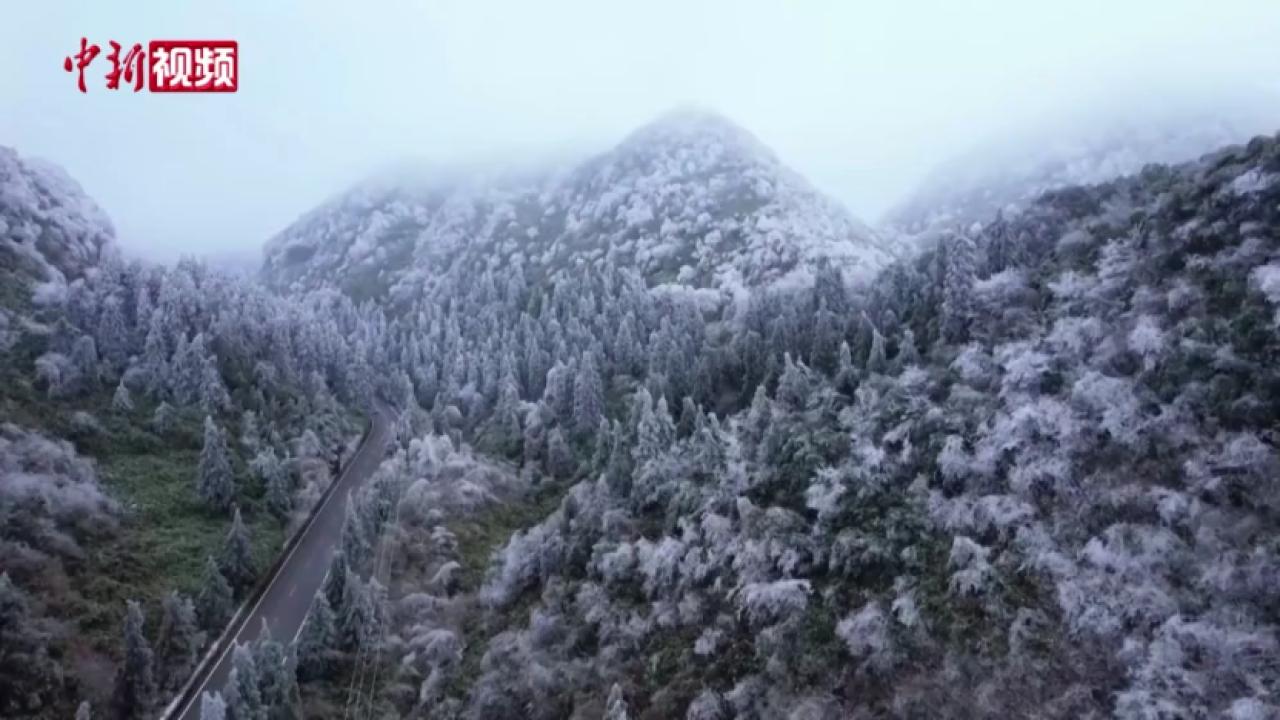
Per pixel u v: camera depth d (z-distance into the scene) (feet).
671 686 134.92
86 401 236.63
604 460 226.99
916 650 117.50
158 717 148.05
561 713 140.97
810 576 138.62
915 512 135.13
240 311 316.81
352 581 168.14
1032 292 164.86
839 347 203.21
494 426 297.94
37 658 143.64
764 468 164.86
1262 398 114.52
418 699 156.56
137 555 188.34
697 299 368.89
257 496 230.89
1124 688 99.76
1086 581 110.52
